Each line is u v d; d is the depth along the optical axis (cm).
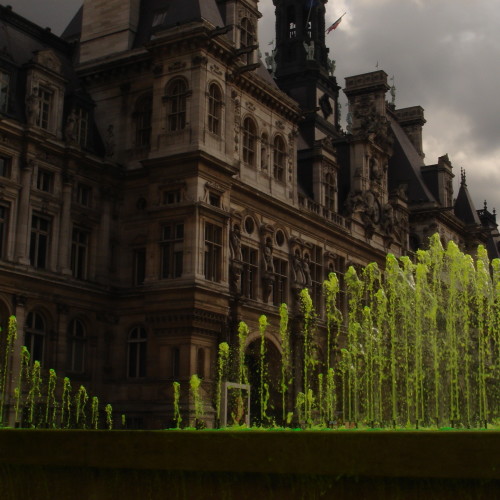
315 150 6350
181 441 974
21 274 3959
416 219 8412
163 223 4434
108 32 5188
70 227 4366
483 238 9462
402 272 5497
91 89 5106
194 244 4288
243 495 945
